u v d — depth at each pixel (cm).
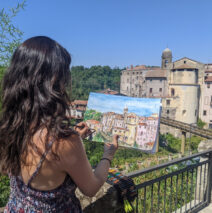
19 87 87
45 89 87
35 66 87
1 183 300
